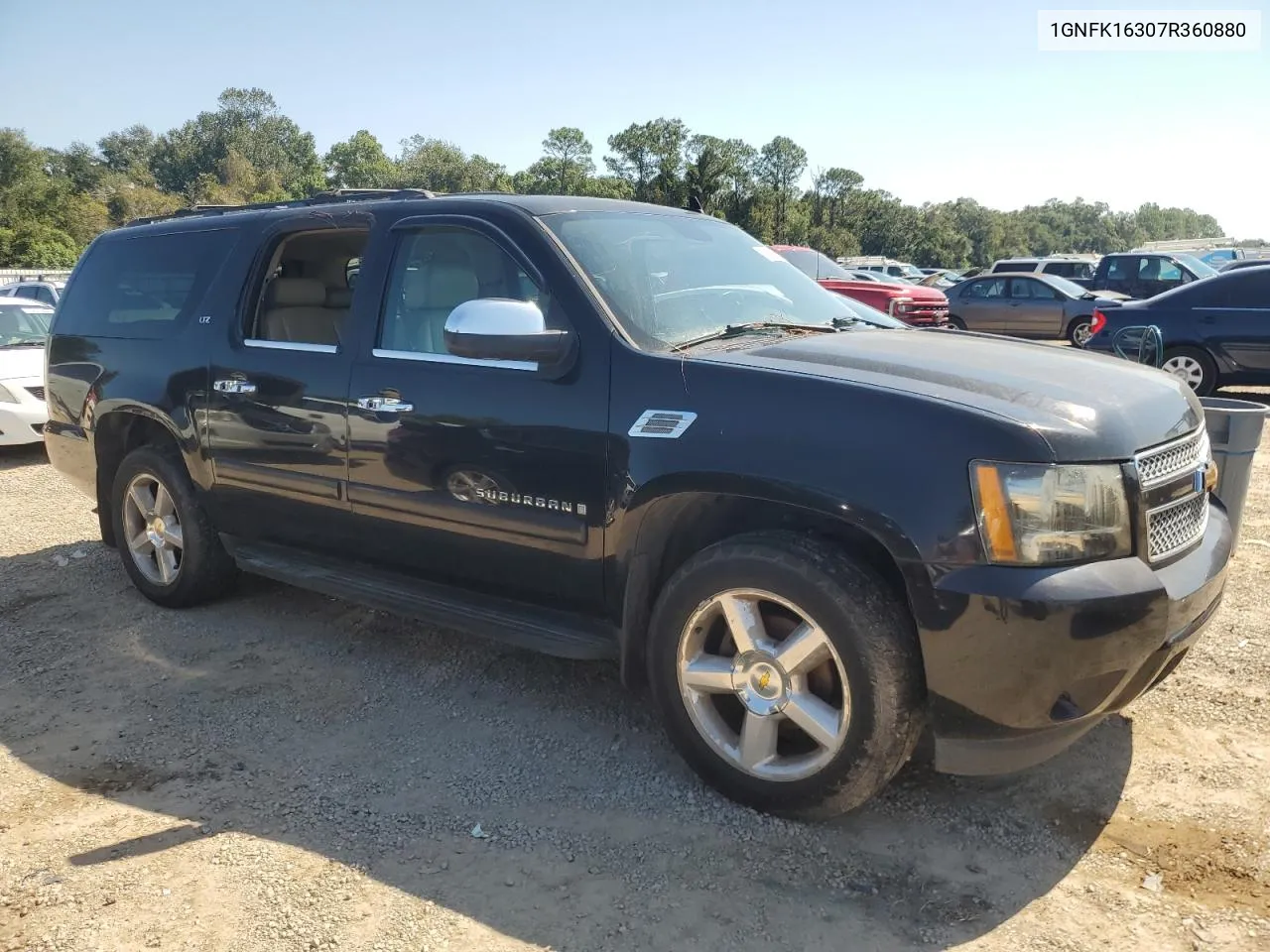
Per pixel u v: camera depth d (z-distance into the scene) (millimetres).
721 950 2447
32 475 8445
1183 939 2436
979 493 2551
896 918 2549
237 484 4336
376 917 2594
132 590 5293
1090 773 3215
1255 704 3611
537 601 3475
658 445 2984
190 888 2730
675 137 97625
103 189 107188
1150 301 11680
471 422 3402
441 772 3350
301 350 4047
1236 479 4840
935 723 2703
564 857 2844
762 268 4125
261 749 3545
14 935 2545
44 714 3865
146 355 4707
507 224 3537
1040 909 2566
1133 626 2545
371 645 4480
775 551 2811
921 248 120062
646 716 3730
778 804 2945
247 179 117812
